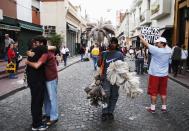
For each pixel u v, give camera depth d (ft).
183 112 24.08
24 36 79.97
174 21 71.15
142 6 124.67
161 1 76.23
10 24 69.15
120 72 20.42
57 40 96.89
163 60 23.22
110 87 21.12
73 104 26.53
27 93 32.45
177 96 31.35
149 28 38.73
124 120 21.38
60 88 35.91
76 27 159.33
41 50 18.58
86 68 67.00
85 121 21.06
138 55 53.16
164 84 23.81
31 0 87.15
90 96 20.83
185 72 53.67
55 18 114.83
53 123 20.47
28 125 20.26
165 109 24.08
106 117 21.44
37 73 18.80
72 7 138.72
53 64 19.97
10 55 43.93
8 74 46.78
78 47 152.46
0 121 21.26
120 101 27.89
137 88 20.97
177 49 47.52
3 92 31.07
